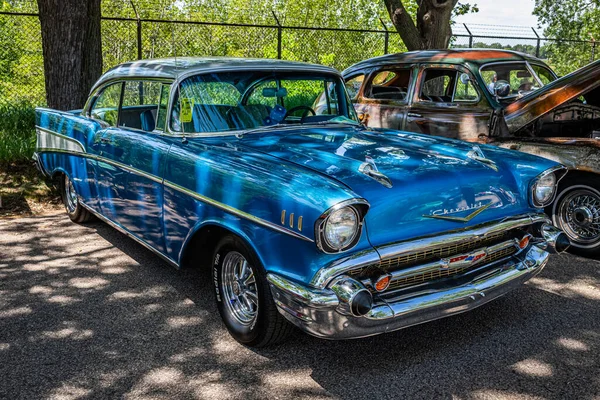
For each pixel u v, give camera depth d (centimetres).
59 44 778
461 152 371
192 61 432
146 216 422
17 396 297
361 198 282
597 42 1791
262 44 2347
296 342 356
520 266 350
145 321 385
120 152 445
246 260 330
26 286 441
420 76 681
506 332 367
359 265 286
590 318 387
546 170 362
